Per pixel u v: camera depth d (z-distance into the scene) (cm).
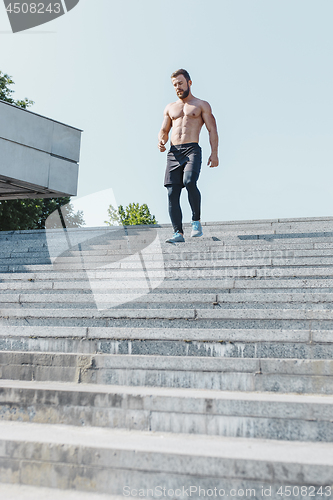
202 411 291
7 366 369
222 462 237
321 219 777
